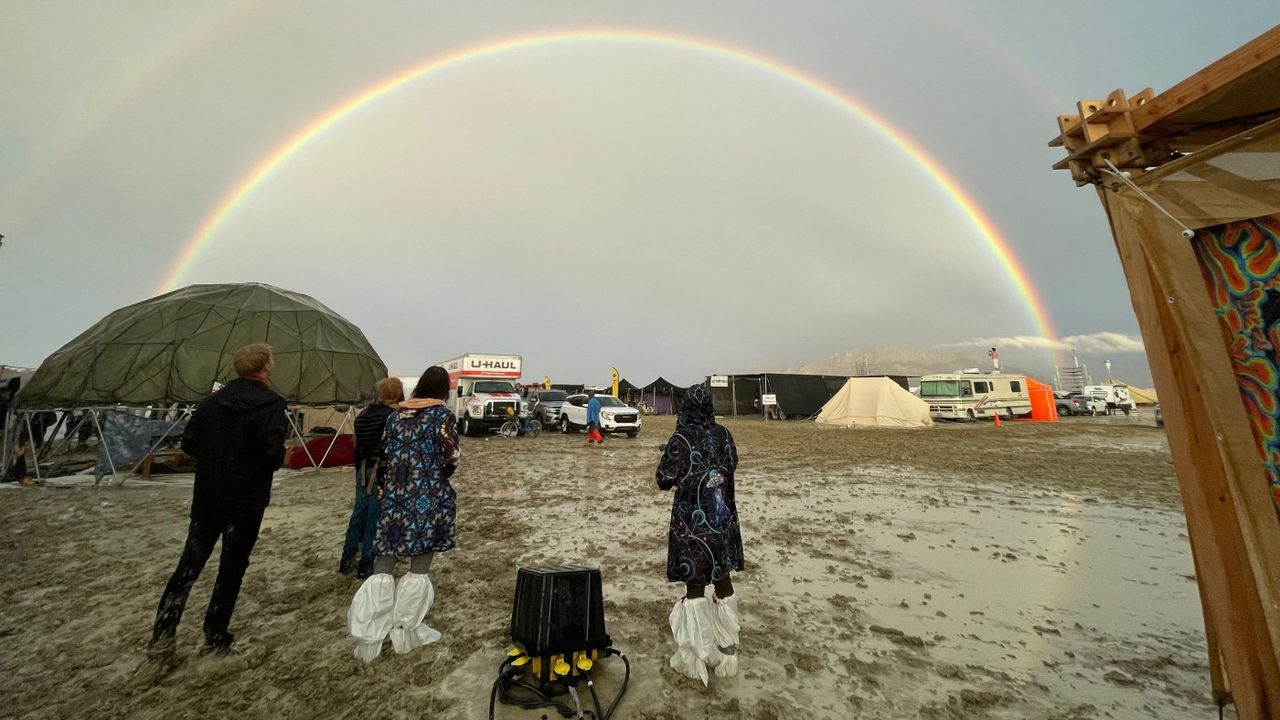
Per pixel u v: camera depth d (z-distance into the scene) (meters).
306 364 12.81
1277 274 1.55
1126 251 1.91
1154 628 3.68
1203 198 1.72
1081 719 2.60
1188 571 4.88
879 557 5.30
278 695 2.84
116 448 10.38
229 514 3.24
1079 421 31.70
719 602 3.10
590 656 2.89
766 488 9.37
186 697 2.83
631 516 7.20
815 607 4.02
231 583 3.29
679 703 2.74
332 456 12.29
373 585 3.24
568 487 9.55
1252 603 1.60
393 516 3.30
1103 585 4.52
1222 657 1.67
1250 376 1.62
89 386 10.68
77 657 3.27
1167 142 1.94
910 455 14.37
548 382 44.00
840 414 27.47
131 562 5.22
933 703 2.74
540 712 2.65
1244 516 1.62
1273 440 1.56
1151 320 1.84
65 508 7.95
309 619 3.83
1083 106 2.01
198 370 11.73
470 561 5.20
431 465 3.43
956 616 3.87
